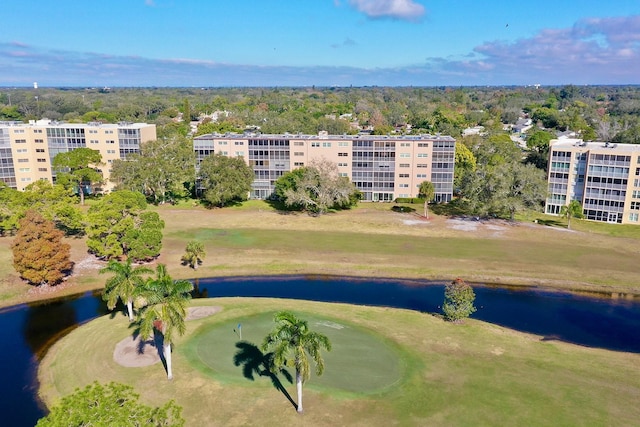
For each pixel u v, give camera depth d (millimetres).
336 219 117125
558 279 81125
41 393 48562
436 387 48500
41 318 66812
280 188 126562
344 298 74312
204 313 65812
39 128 136250
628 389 49031
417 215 121375
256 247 95250
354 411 44625
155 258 88688
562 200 124688
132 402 33656
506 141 182000
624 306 72062
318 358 42781
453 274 83062
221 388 47906
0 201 98562
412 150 133625
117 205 86750
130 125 146750
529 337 61781
